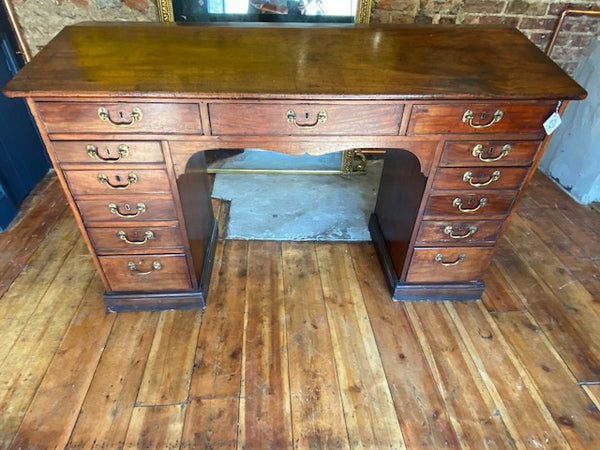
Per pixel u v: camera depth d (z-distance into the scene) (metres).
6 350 1.35
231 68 1.12
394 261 1.59
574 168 2.16
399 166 1.51
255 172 2.32
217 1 1.82
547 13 1.95
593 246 1.87
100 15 1.82
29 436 1.13
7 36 1.80
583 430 1.18
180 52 1.20
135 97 1.00
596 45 1.99
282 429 1.17
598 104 1.97
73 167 1.13
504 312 1.55
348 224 1.97
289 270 1.70
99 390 1.25
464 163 1.21
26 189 2.04
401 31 1.43
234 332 1.44
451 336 1.45
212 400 1.23
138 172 1.16
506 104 1.09
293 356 1.36
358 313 1.53
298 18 1.89
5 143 1.86
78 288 1.58
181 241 1.33
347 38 1.35
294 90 1.02
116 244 1.31
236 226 1.93
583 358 1.39
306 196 2.15
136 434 1.15
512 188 1.27
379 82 1.07
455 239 1.40
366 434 1.16
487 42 1.35
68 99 1.00
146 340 1.40
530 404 1.25
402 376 1.31
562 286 1.66
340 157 2.34
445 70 1.15
